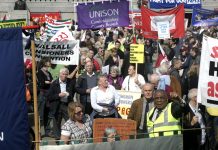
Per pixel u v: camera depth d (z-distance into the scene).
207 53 16.81
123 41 46.09
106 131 16.84
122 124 17.98
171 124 17.22
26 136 13.70
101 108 22.45
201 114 18.44
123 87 27.34
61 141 15.23
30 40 14.83
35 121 14.55
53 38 33.12
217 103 16.81
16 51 13.64
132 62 29.03
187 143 18.22
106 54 33.53
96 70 30.38
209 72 16.81
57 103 26.05
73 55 26.94
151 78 24.27
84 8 36.50
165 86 25.72
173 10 37.66
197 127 18.22
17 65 13.64
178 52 42.53
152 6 54.50
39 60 27.27
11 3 82.06
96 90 22.62
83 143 15.28
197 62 32.47
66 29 33.16
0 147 13.82
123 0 36.03
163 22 37.72
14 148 13.73
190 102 18.44
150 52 43.16
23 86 13.66
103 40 46.16
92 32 52.12
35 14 80.12
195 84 27.42
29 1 84.44
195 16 49.16
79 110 17.55
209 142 18.56
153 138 15.97
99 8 36.25
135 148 15.81
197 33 47.44
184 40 44.34
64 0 85.06
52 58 27.19
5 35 13.70
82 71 29.78
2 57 13.72
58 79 26.00
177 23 37.72
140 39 46.03
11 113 13.68
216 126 18.45
